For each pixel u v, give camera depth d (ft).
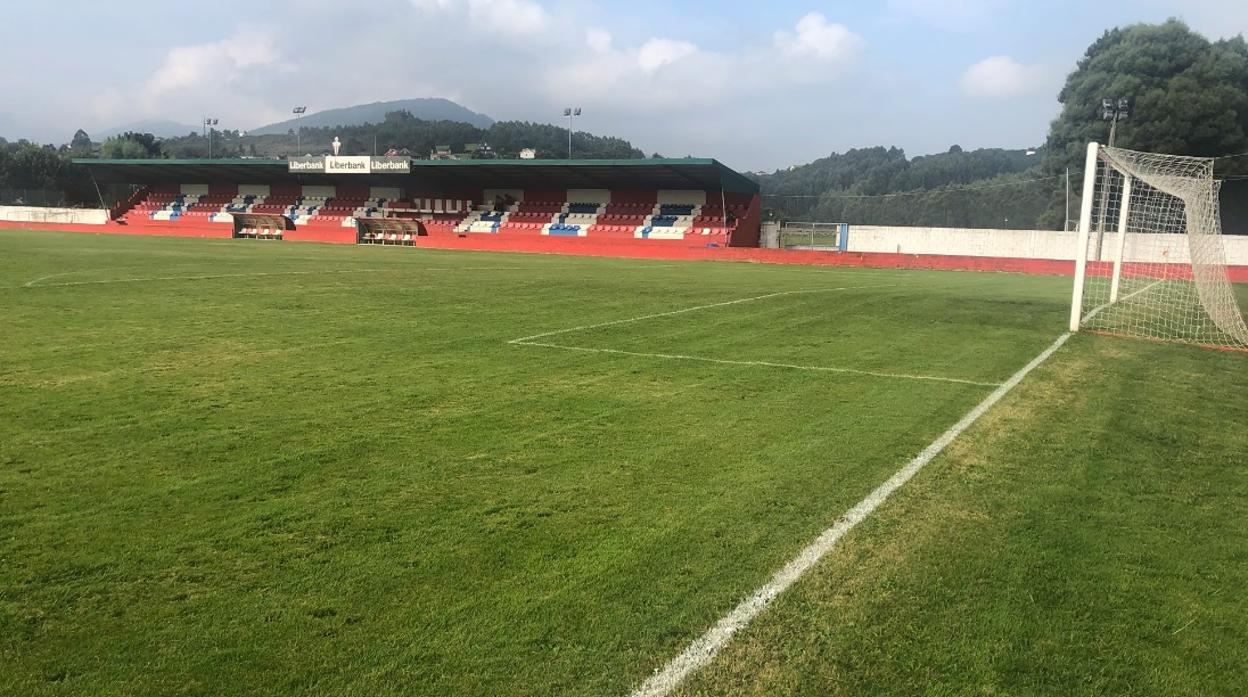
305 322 36.76
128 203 190.08
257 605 10.40
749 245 149.48
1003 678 9.13
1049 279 84.17
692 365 27.89
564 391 23.39
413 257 99.30
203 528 12.84
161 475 15.34
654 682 8.90
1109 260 100.27
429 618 10.12
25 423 18.89
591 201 162.30
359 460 16.46
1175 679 9.20
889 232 131.23
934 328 39.06
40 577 11.09
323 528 12.91
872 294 57.47
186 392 22.35
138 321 35.99
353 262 83.71
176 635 9.68
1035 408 22.31
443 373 25.71
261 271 66.69
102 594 10.65
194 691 8.61
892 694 8.81
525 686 8.77
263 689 8.65
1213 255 45.44
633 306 46.55
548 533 12.84
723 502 14.35
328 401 21.58
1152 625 10.36
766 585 11.18
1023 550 12.52
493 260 98.43
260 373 25.14
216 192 188.14
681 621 10.18
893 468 16.49
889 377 26.27
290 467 15.94
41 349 28.66
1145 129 145.28
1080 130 156.46
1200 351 34.88
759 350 31.32
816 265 109.81
